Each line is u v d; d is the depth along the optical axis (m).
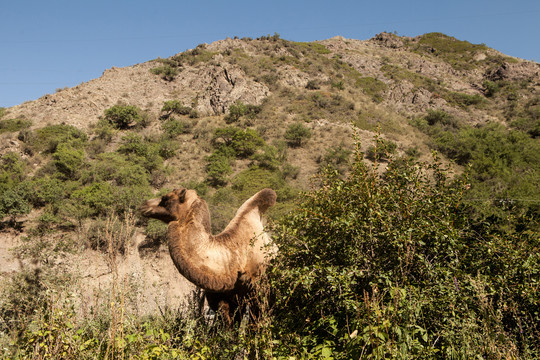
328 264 3.93
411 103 76.19
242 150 43.62
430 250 3.87
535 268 3.78
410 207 3.94
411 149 44.72
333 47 111.31
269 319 3.51
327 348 3.25
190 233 4.17
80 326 3.90
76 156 35.28
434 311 3.32
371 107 61.28
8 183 30.12
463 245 3.83
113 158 37.12
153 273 19.27
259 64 74.75
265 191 5.04
